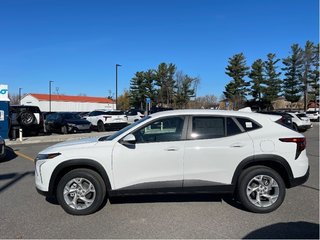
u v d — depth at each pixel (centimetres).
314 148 1461
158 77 7956
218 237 482
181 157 584
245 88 7131
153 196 686
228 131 602
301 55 6512
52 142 1866
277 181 588
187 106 7900
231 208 612
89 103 11356
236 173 589
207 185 587
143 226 526
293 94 6662
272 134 604
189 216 571
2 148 1135
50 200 670
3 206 633
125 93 10450
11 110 2028
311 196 688
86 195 586
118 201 656
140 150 583
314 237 482
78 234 497
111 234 496
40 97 10638
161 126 600
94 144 595
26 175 912
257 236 486
